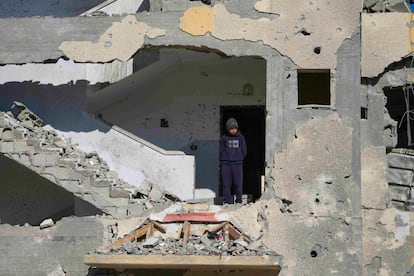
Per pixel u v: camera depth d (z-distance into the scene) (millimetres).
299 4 26125
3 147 26234
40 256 25516
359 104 25797
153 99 30172
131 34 26484
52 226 25625
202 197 29359
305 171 25609
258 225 25406
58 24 26844
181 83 30109
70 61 28344
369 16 26375
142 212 25609
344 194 25516
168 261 22703
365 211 25797
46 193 29750
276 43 26047
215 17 26250
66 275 25391
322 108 25812
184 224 24266
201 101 29984
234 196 28000
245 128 31984
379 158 26047
